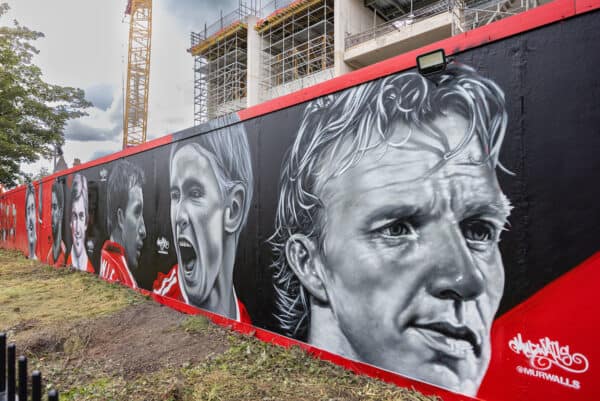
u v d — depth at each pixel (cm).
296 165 380
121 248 724
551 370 218
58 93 2295
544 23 225
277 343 393
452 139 265
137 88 5122
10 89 1919
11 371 231
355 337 325
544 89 225
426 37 2195
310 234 365
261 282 416
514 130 236
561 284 215
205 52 3847
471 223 254
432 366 274
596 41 206
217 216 486
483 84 251
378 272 307
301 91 377
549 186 221
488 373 245
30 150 2045
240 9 3528
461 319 259
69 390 323
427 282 277
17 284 781
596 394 200
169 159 590
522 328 230
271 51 3341
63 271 909
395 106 299
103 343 438
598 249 202
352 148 329
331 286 345
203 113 3784
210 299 493
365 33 2550
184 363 362
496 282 242
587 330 204
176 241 568
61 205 1013
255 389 299
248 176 439
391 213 299
